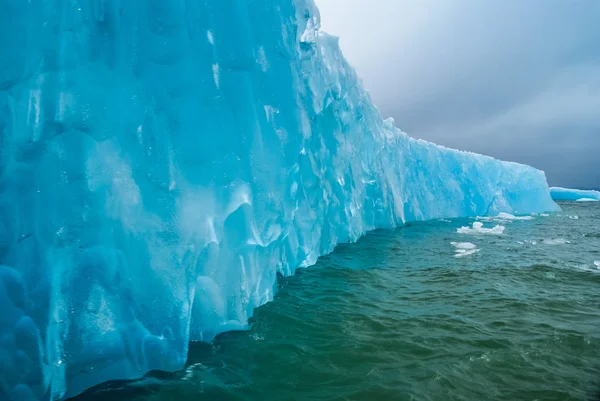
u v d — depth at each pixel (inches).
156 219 116.7
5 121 96.0
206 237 126.1
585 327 168.4
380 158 488.4
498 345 148.4
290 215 208.5
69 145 102.1
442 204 685.3
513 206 811.4
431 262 308.2
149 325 116.0
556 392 115.6
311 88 250.7
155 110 118.9
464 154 744.3
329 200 328.8
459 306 196.9
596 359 138.3
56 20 99.5
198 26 132.8
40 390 91.4
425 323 171.3
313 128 270.1
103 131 105.7
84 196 103.7
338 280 245.4
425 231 495.8
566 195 1362.0
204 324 139.3
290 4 198.7
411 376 123.1
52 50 98.7
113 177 109.0
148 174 116.0
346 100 353.1
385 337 154.4
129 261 114.1
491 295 217.5
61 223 98.7
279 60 179.0
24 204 96.9
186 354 120.2
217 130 136.0
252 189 156.0
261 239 164.9
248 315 167.8
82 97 101.9
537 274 270.2
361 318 175.8
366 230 476.1
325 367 128.0
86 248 104.2
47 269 96.3
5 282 93.0
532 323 173.0
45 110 98.0
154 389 107.4
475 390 116.2
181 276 118.5
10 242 95.7
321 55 289.6
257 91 162.4
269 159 169.2
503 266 295.3
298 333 155.4
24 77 96.5
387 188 511.5
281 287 223.0
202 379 114.5
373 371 125.8
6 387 88.5
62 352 97.0
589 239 451.8
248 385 114.3
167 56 120.7
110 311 107.7
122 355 110.3
